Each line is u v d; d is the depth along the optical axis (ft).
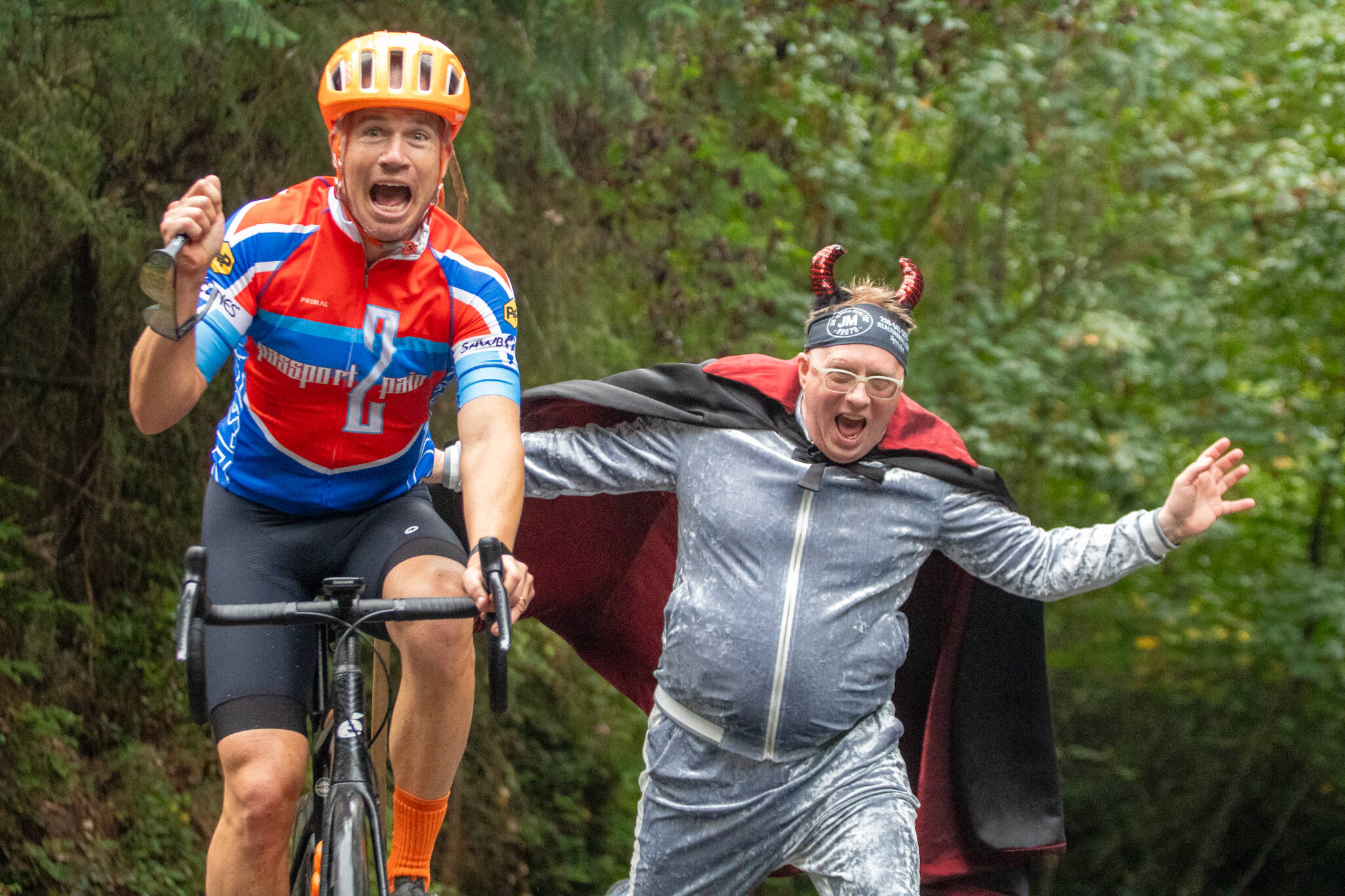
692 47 38.37
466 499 11.24
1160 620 61.67
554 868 39.24
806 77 42.01
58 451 30.66
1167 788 62.49
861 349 14.24
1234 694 62.85
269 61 27.58
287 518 12.37
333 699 10.97
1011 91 44.50
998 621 16.80
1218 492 14.42
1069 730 62.64
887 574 14.90
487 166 30.40
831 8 43.29
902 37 42.75
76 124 27.84
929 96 47.16
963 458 15.23
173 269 9.54
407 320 11.66
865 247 47.96
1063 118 47.16
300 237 11.41
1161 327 48.44
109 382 30.12
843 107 44.24
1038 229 52.42
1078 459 48.34
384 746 13.96
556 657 41.24
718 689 14.71
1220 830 62.13
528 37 28.45
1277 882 63.98
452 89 11.44
